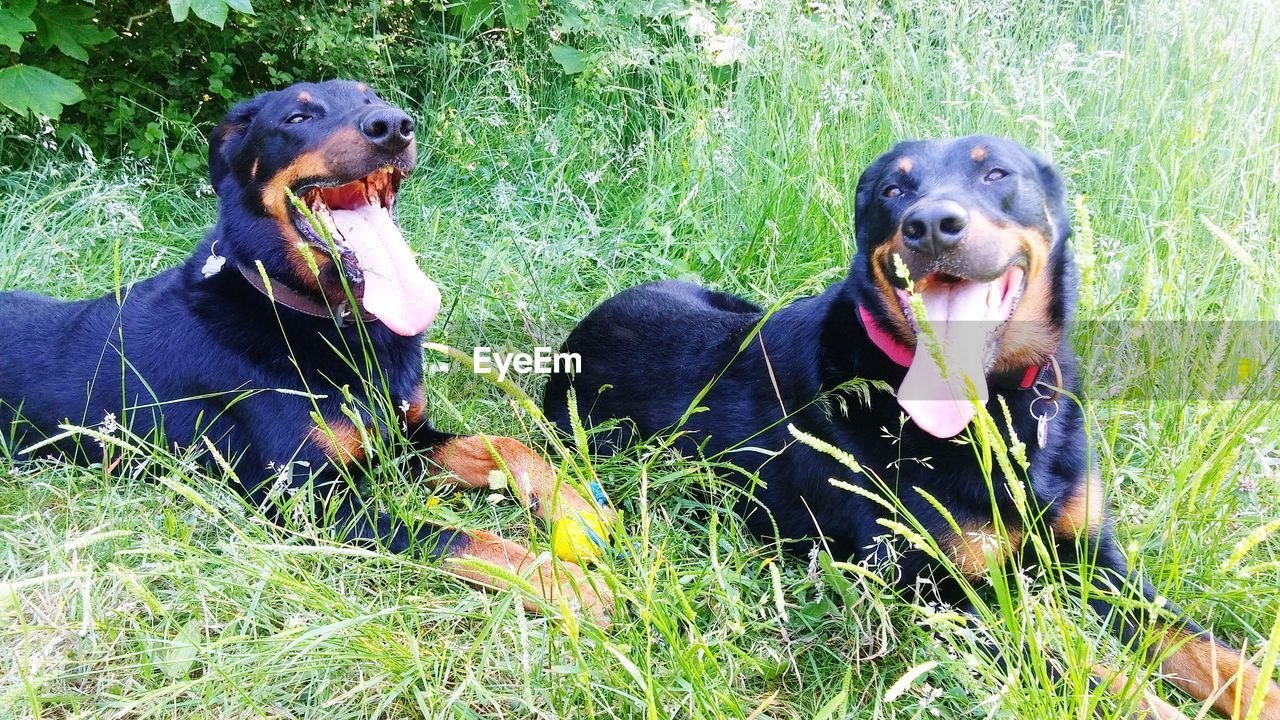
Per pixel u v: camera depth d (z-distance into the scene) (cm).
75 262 153
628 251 161
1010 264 96
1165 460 109
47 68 187
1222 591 94
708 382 117
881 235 100
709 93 186
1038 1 180
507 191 170
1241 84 151
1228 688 88
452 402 130
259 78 214
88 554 101
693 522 107
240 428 112
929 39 176
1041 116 152
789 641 92
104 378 115
